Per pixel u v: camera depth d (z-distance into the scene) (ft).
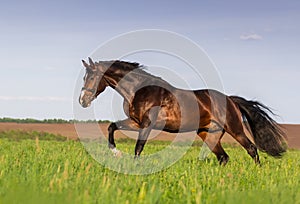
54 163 35.35
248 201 21.16
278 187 26.43
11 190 22.04
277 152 50.21
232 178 31.73
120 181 29.45
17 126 113.19
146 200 21.13
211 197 23.08
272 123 50.37
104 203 20.92
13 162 36.27
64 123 126.82
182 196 24.50
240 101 50.26
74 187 24.03
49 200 20.85
